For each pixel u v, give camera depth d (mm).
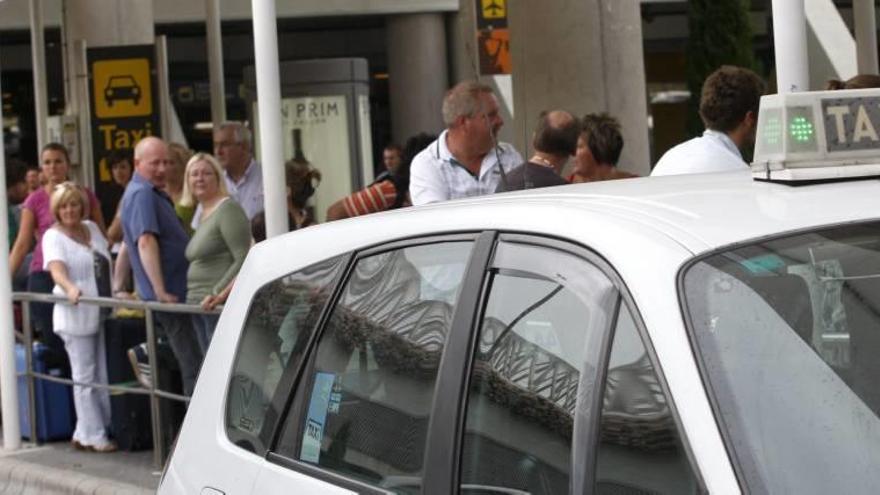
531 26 15633
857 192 3637
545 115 9055
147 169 11023
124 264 13102
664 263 3426
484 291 4027
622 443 3363
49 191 14109
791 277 3363
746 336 3270
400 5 28453
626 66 15539
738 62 25484
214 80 20375
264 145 8734
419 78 29078
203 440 5035
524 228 3949
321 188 18984
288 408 4727
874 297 3367
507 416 3811
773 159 3824
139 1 22719
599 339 3516
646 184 4188
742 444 3107
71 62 20797
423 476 4008
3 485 11508
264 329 4988
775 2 6809
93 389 11617
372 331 4457
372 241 4637
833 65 22641
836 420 3191
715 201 3732
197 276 10336
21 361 12359
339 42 30406
